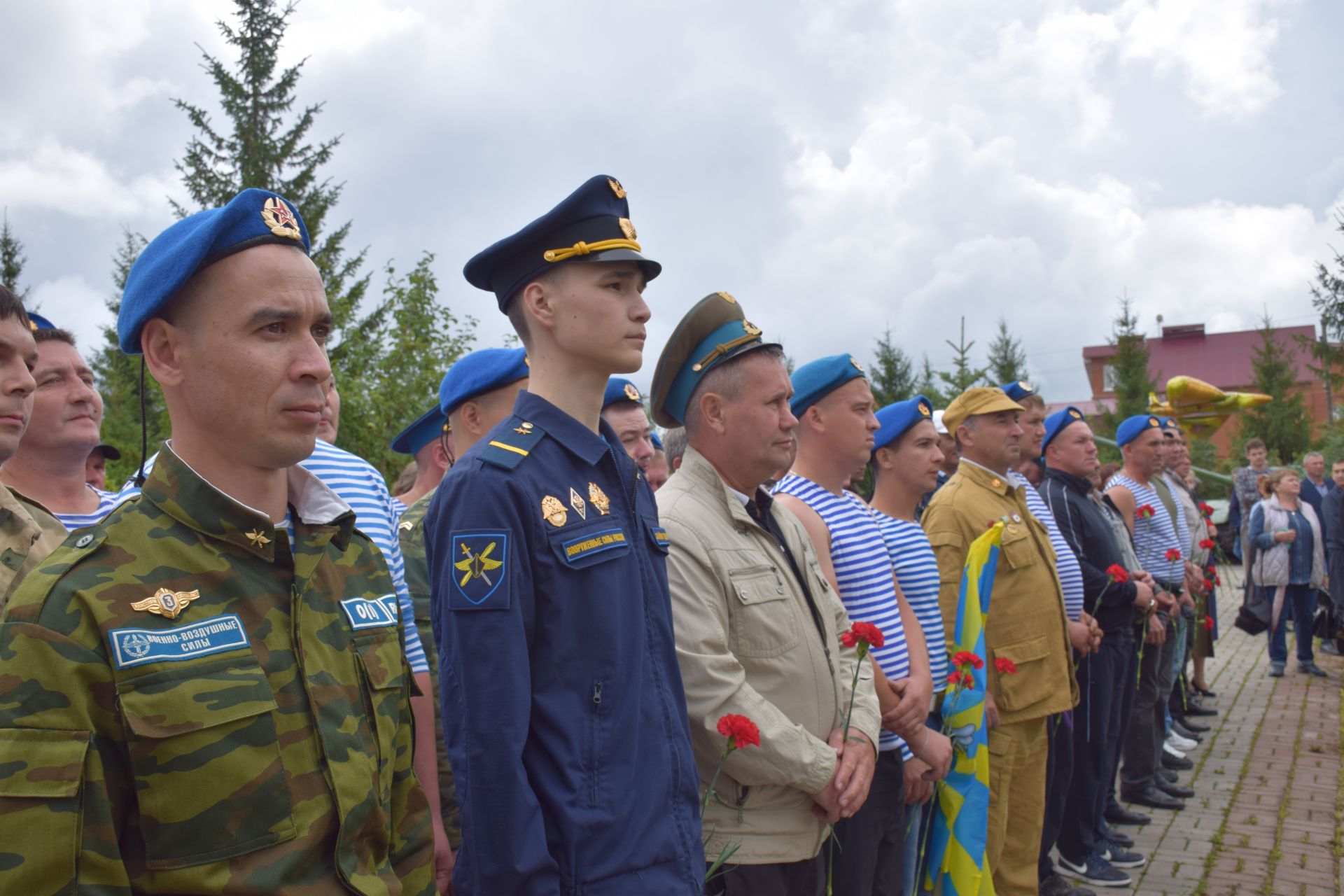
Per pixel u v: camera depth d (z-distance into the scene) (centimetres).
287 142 1916
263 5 1928
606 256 204
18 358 199
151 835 127
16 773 121
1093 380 4950
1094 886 480
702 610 253
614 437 218
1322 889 470
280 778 137
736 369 283
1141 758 600
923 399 394
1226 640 1199
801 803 259
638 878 180
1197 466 2323
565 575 189
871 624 271
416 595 285
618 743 186
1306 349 2638
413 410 1005
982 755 352
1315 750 703
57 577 129
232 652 137
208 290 144
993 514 417
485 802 175
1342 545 961
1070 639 459
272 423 145
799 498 339
